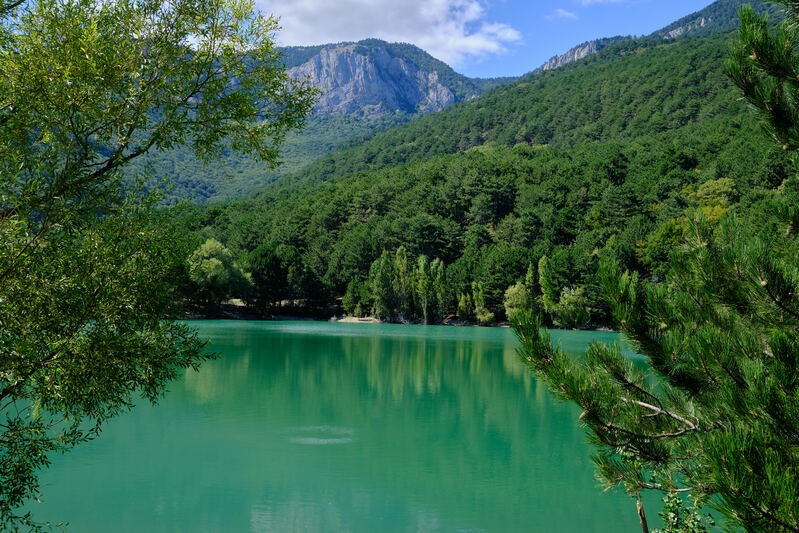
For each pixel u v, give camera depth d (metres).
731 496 3.90
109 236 7.25
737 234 6.23
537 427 24.47
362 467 18.75
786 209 6.27
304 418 25.03
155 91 7.47
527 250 96.25
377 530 14.10
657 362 6.41
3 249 6.41
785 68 5.80
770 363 5.51
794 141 5.93
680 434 6.24
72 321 6.86
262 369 38.22
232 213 155.62
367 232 115.56
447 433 23.28
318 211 132.38
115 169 7.42
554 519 14.98
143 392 8.12
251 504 15.48
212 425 23.31
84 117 7.03
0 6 6.91
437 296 94.75
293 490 16.61
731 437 4.16
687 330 6.25
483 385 34.47
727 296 5.82
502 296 91.75
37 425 6.97
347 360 44.25
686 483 6.12
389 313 96.00
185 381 32.97
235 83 8.16
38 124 6.82
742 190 94.62
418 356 48.00
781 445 4.41
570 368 6.31
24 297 6.56
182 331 7.98
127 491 16.08
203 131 8.05
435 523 14.61
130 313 7.41
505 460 19.84
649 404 6.59
